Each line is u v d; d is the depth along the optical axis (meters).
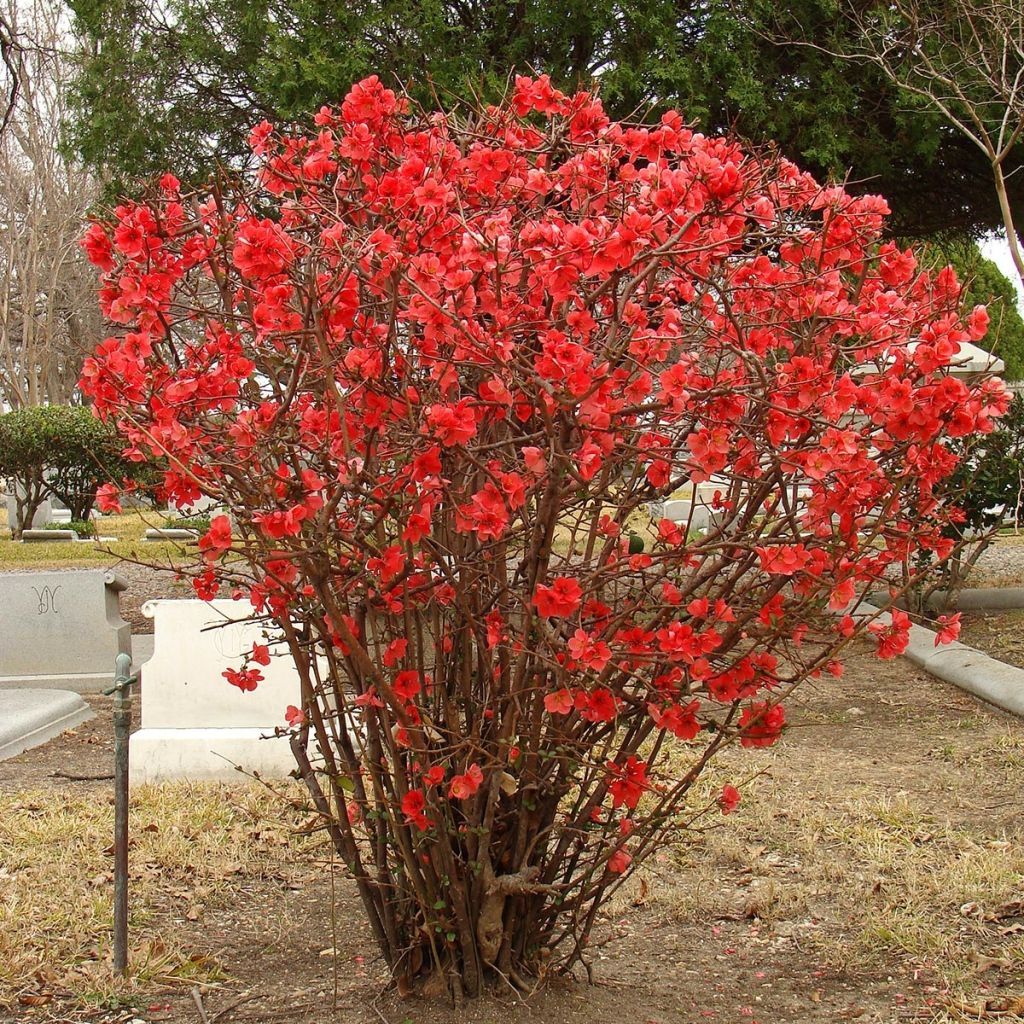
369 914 3.29
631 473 3.45
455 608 3.05
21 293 34.88
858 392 2.74
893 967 3.69
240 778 5.66
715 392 2.67
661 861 4.61
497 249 2.60
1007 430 8.88
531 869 3.14
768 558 2.66
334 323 2.79
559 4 8.73
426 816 2.94
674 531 3.10
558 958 3.42
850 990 3.56
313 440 2.83
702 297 3.17
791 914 4.11
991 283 20.97
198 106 10.15
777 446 2.83
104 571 8.63
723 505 3.31
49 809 5.26
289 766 5.68
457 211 2.99
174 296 3.19
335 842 3.25
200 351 2.97
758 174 3.17
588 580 2.87
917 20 8.14
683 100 8.98
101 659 8.54
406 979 3.29
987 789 5.44
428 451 2.62
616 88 8.55
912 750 6.17
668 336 2.74
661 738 3.04
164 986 3.59
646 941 3.95
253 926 4.08
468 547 3.06
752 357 2.62
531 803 3.10
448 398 2.97
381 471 2.93
